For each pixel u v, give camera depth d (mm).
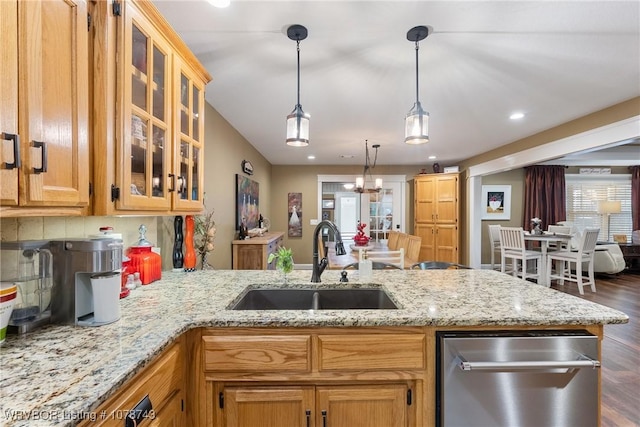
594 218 7059
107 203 1120
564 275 5695
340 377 1213
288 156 6020
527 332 1230
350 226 7129
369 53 2102
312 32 1856
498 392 1185
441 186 6355
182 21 1743
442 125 3836
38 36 851
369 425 1223
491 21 1735
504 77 2475
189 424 1202
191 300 1451
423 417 1226
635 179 6910
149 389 942
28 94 822
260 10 1643
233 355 1200
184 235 2227
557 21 1728
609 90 2738
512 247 5375
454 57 2154
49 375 782
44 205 878
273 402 1211
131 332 1064
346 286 1796
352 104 3080
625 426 1848
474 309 1314
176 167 1592
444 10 1637
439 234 6387
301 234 7055
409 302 1415
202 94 1961
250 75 2443
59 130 927
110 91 1130
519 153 4586
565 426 1190
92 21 1096
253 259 3861
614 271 5648
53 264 1144
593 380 1189
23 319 1070
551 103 3055
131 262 1711
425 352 1226
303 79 2512
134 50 1279
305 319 1199
